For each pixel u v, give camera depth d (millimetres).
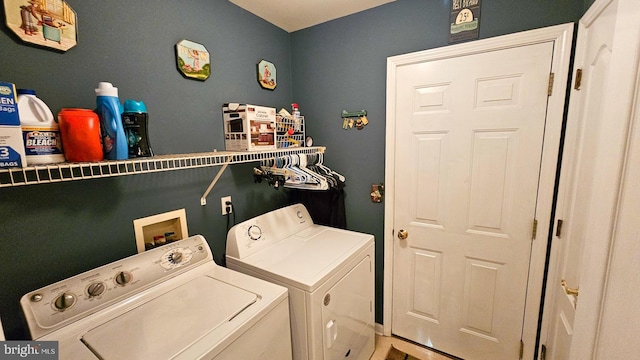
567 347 1177
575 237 1172
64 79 1029
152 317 992
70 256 1078
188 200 1477
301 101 2170
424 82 1671
